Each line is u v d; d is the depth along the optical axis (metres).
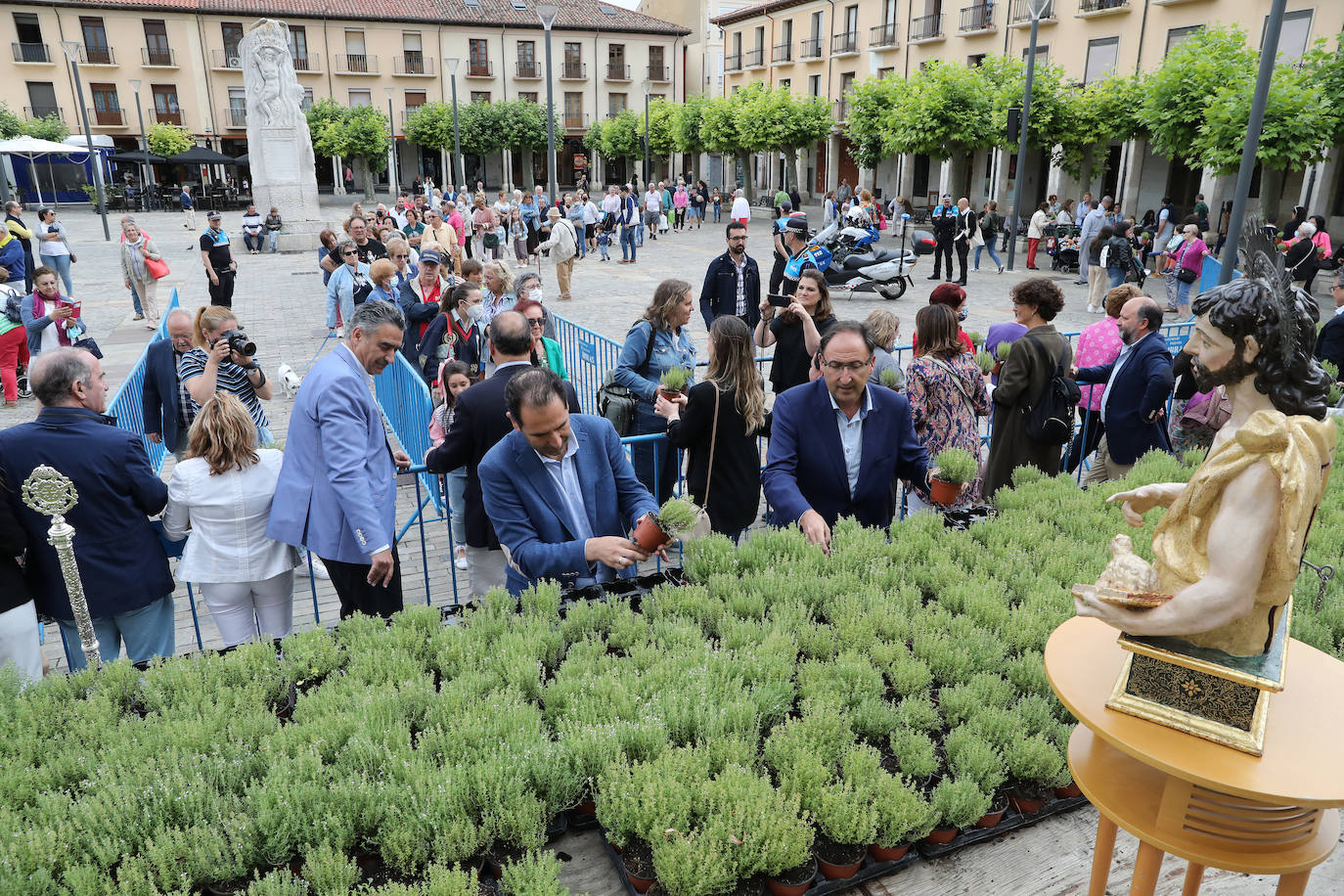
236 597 3.85
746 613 2.96
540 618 2.84
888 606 2.90
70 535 2.69
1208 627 1.49
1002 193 32.19
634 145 50.00
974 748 2.26
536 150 53.88
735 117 37.75
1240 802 1.58
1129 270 14.38
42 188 42.34
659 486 5.49
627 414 5.37
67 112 45.34
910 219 26.78
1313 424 1.46
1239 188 6.80
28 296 9.82
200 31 46.56
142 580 3.66
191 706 2.33
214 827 1.91
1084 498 3.88
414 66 50.84
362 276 11.50
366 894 1.79
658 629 2.81
